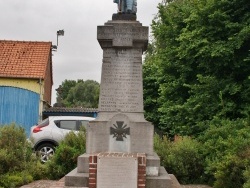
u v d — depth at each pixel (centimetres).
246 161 1032
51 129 1573
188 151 1312
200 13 1492
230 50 1397
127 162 791
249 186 898
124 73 966
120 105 957
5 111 2517
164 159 1312
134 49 971
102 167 792
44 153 1552
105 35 962
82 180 828
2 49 2931
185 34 1560
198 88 1484
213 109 1438
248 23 1429
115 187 787
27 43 3008
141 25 975
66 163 1298
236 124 1290
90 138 933
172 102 1747
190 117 1519
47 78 3048
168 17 1855
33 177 1262
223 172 1072
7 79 2706
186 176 1305
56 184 888
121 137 930
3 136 1300
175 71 1778
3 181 1140
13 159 1237
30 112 2578
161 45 2098
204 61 1505
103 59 971
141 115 952
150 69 2462
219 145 1204
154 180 829
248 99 1412
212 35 1476
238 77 1483
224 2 1462
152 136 929
